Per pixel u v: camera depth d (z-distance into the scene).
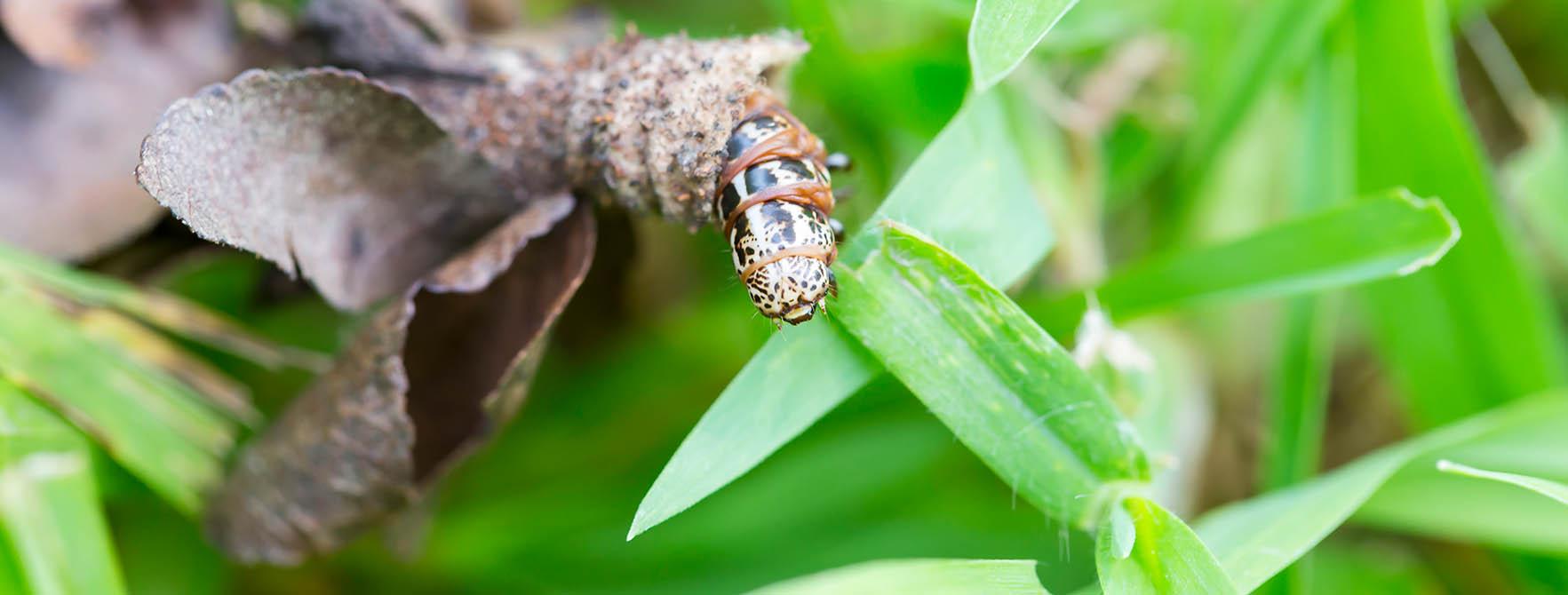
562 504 0.19
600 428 0.20
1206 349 0.19
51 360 0.17
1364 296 0.19
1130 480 0.16
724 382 0.20
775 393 0.16
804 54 0.17
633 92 0.17
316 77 0.16
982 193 0.17
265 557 0.18
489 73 0.17
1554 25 0.21
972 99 0.17
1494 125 0.21
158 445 0.18
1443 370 0.19
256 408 0.19
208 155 0.16
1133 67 0.19
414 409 0.17
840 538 0.19
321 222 0.17
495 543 0.19
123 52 0.18
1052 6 0.16
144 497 0.18
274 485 0.17
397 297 0.17
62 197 0.18
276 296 0.19
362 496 0.17
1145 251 0.20
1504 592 0.19
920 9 0.19
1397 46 0.18
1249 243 0.18
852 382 0.16
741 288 0.20
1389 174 0.18
